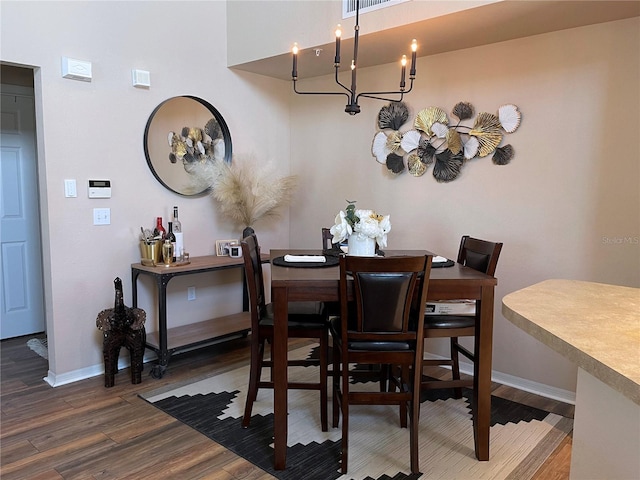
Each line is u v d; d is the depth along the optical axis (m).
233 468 2.22
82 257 3.19
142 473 2.17
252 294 2.46
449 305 2.43
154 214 3.55
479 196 3.27
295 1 3.37
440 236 3.49
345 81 4.01
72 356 3.20
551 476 2.17
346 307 2.11
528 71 2.99
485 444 2.28
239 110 4.06
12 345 3.93
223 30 3.89
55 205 3.03
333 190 4.18
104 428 2.57
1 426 2.58
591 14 2.57
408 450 2.38
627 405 1.13
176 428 2.58
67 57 3.01
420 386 2.32
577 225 2.87
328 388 3.13
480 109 3.22
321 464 2.25
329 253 2.90
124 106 3.32
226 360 3.62
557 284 1.82
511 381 3.21
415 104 3.55
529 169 3.03
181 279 3.81
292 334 2.49
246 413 2.57
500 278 3.20
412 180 3.62
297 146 4.45
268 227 4.41
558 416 2.76
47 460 2.26
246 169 3.96
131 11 3.32
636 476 1.10
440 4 2.64
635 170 2.64
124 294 3.43
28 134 4.07
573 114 2.83
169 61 3.55
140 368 3.17
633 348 1.07
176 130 3.63
